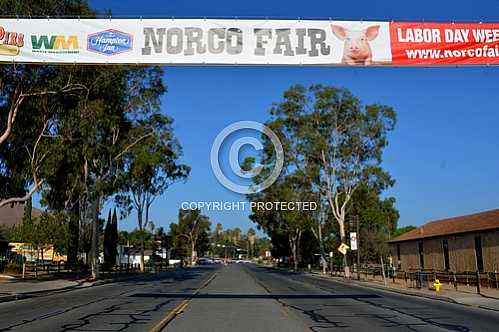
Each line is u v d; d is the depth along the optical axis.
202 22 17.81
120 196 56.56
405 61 17.78
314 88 51.88
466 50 17.81
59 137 32.41
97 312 18.48
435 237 43.09
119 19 17.92
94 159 39.97
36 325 14.88
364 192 53.03
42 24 17.95
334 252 73.69
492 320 16.73
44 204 39.47
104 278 44.53
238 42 17.70
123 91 39.72
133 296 26.20
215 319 16.41
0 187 33.62
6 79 29.86
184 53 17.69
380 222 70.38
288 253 94.50
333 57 17.70
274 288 33.19
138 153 45.69
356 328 14.55
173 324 15.10
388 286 34.88
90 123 32.53
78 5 27.47
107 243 67.44
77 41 17.88
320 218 61.06
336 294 28.44
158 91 45.75
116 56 17.77
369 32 17.81
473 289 31.23
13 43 17.81
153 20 17.88
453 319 16.92
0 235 64.31
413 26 17.92
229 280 44.03
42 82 30.36
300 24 17.81
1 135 31.86
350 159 51.59
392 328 14.61
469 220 41.31
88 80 32.12
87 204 61.69
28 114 31.78
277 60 17.66
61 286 32.88
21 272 48.97
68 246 51.53
